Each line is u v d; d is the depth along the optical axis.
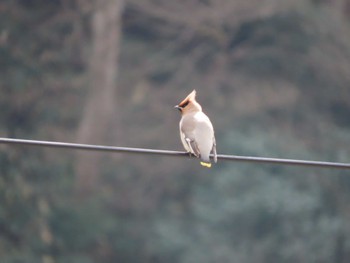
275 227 30.48
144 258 32.03
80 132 32.62
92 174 32.44
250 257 30.20
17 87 27.92
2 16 27.83
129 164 33.97
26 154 27.45
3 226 26.11
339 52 35.94
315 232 30.14
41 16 30.42
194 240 31.39
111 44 33.47
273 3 34.84
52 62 30.16
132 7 36.22
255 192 30.59
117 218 32.62
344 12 37.56
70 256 29.20
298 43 36.09
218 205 31.03
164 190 33.88
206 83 35.94
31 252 26.61
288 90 35.94
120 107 35.09
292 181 31.50
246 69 36.28
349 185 31.61
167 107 35.41
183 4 35.59
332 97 36.12
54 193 28.86
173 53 36.69
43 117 29.64
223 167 32.41
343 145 34.56
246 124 34.84
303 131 35.41
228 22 35.50
